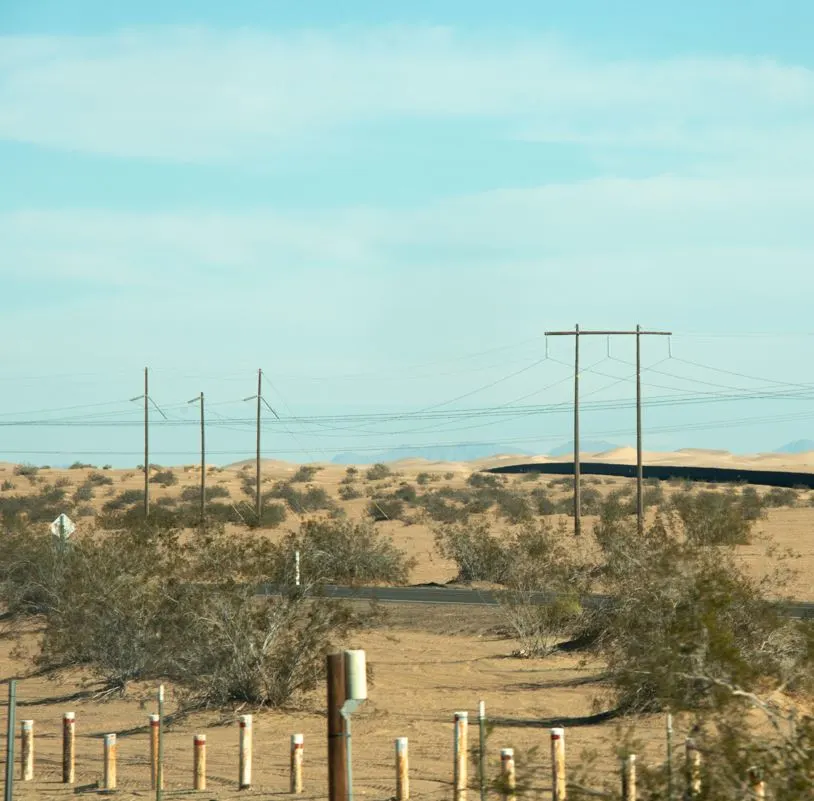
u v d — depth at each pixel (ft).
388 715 172.55
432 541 500.74
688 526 205.36
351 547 362.74
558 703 178.70
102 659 200.54
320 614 179.83
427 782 126.93
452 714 172.24
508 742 147.95
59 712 188.03
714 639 83.61
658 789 78.69
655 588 136.67
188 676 182.91
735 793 74.02
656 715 155.33
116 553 214.28
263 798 121.39
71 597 213.46
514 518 548.72
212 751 151.12
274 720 169.89
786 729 100.58
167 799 121.60
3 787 130.00
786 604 160.15
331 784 83.71
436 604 303.89
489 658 227.61
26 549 289.12
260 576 183.42
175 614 187.21
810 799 71.77
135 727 171.94
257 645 178.09
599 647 213.66
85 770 140.36
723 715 80.28
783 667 119.85
